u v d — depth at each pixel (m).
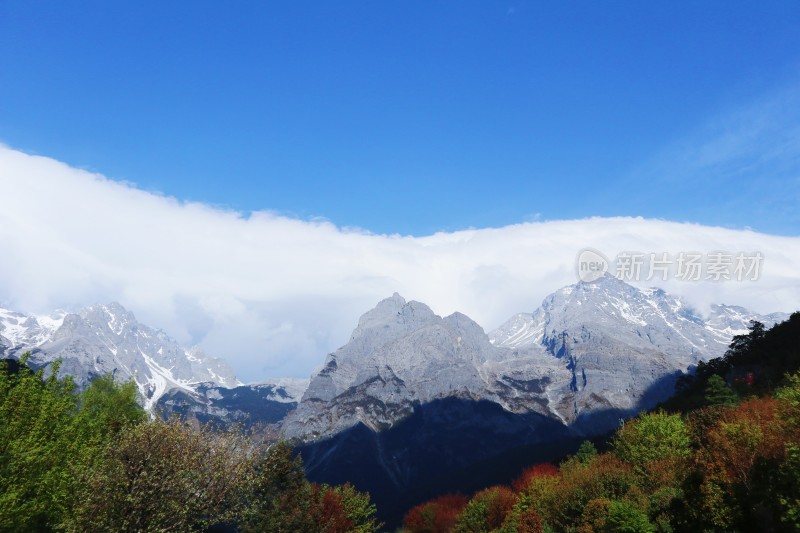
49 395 33.16
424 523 76.50
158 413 32.50
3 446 27.08
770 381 63.19
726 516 26.58
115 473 27.31
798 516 22.19
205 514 31.59
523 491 55.59
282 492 40.62
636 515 29.97
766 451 27.02
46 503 27.97
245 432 35.34
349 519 46.78
